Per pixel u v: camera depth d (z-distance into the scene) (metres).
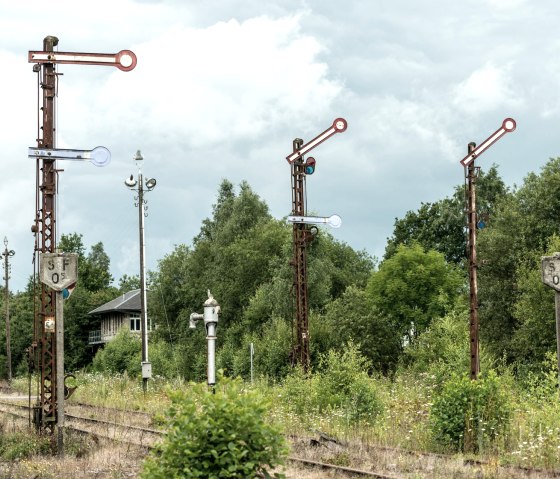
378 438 19.23
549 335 39.19
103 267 146.00
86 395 36.53
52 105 20.73
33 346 20.83
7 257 75.50
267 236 70.62
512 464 15.19
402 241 77.75
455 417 17.95
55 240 20.55
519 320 41.97
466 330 43.03
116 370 65.75
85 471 15.83
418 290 57.66
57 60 20.72
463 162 25.75
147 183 43.00
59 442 18.06
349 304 55.12
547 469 14.76
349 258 79.31
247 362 47.03
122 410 30.02
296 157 32.00
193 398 10.38
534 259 44.00
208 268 75.69
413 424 20.44
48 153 20.38
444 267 58.59
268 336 46.28
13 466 16.53
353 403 22.23
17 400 38.72
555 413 17.81
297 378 26.25
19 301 91.06
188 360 59.69
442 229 75.88
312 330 44.31
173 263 77.75
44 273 18.50
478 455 16.75
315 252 62.47
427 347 42.66
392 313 57.00
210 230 87.56
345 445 18.38
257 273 70.69
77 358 99.75
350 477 14.56
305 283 32.25
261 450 10.10
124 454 17.62
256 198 77.81
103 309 99.19
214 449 9.85
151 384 40.62
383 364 53.59
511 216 49.59
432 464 15.54
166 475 9.86
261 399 10.21
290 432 21.23
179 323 74.62
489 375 18.50
